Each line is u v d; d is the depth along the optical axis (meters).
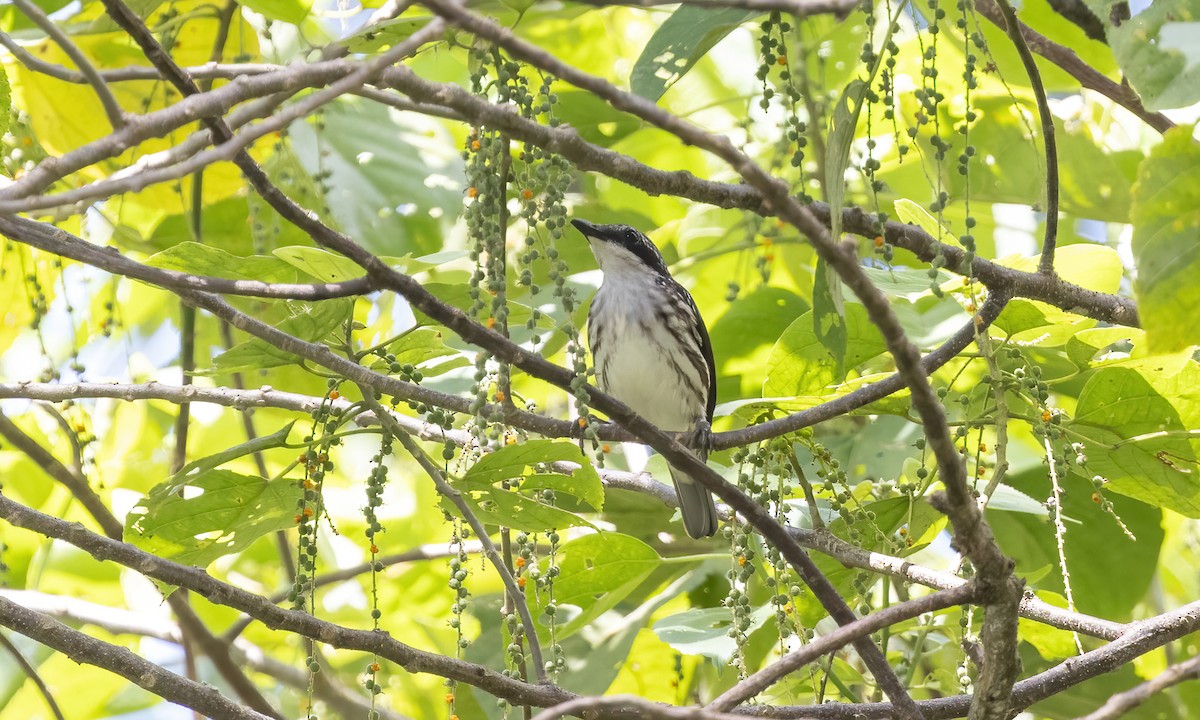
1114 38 6.96
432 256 9.64
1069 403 12.97
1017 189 13.23
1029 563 12.76
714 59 15.61
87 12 12.83
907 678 10.63
